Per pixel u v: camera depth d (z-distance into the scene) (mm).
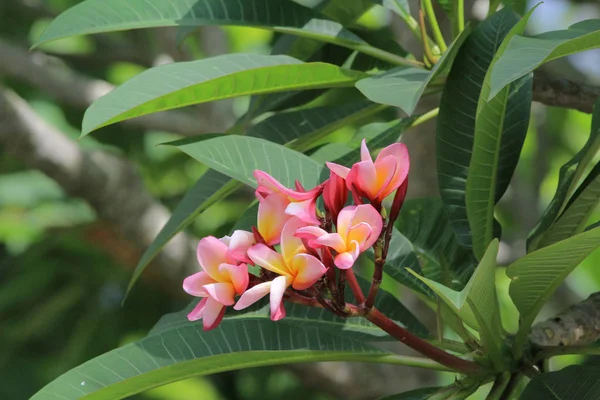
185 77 1523
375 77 1524
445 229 1711
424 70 1565
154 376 1506
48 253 3188
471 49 1622
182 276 2789
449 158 1620
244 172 1539
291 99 1818
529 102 1601
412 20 1718
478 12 2090
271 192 1408
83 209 2977
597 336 1609
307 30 1672
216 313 1394
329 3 1837
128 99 1496
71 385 1492
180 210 1686
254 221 1562
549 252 1446
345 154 1658
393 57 1674
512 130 1594
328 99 1914
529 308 1541
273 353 1514
